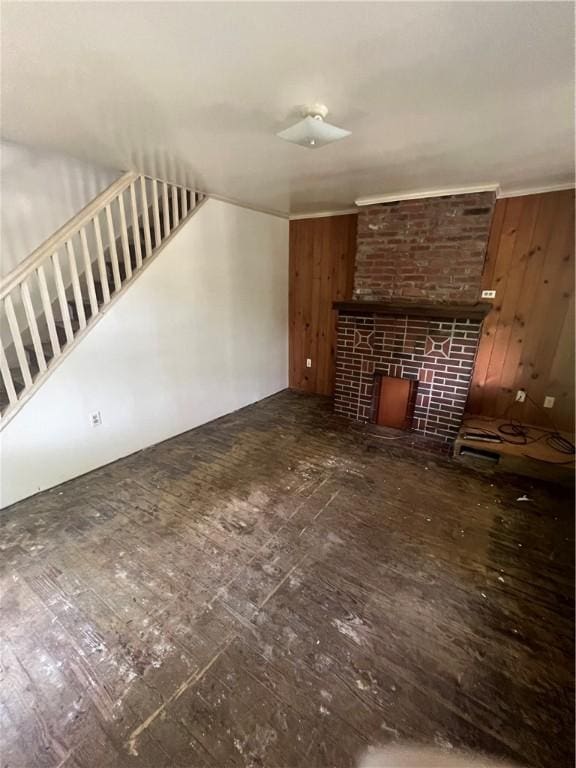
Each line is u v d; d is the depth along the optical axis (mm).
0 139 2219
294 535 2162
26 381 2350
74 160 2881
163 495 2547
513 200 3051
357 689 1362
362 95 1502
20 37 1121
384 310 3340
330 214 4125
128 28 1090
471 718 1277
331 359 4609
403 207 3229
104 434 2877
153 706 1301
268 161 2367
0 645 1510
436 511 2393
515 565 1956
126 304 2828
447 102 1552
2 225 2648
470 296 3102
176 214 3078
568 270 2965
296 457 3105
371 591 1785
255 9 1004
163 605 1698
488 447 2930
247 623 1614
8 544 2070
